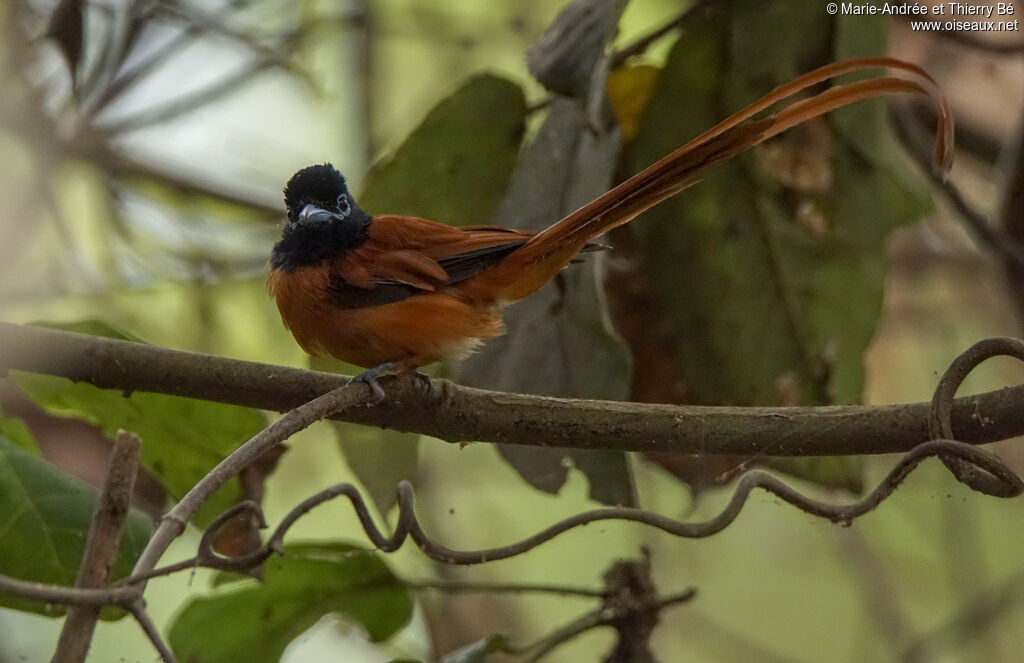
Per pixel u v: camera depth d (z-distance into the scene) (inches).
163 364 314.5
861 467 394.3
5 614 496.7
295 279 367.9
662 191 331.9
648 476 549.0
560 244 346.3
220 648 365.1
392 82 594.9
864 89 298.4
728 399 413.1
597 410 317.1
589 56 341.7
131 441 250.8
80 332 331.0
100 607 239.5
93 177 572.1
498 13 590.9
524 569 584.4
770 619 598.5
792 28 396.5
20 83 528.1
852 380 408.5
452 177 402.9
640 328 416.5
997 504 614.5
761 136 318.3
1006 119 576.7
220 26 540.1
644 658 356.8
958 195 495.5
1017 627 571.2
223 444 342.3
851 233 406.9
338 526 575.8
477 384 375.6
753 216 406.3
